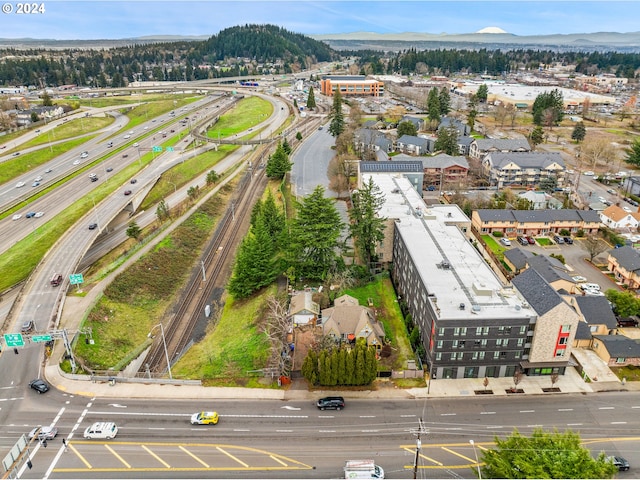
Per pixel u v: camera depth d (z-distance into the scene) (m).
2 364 68.88
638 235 112.44
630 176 147.00
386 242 98.38
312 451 55.25
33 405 61.91
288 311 81.00
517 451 44.41
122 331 82.50
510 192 132.38
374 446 56.00
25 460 53.19
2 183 149.62
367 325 73.62
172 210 129.12
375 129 196.12
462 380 68.12
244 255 92.38
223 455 54.47
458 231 93.06
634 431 58.41
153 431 58.00
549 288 69.62
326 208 91.75
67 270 92.94
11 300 86.00
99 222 114.44
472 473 51.84
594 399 64.12
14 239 109.38
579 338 74.25
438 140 172.38
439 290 71.88
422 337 73.81
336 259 96.19
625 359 70.44
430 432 58.19
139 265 98.75
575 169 167.25
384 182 120.69
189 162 168.00
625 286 92.25
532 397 64.62
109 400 63.44
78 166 164.50
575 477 40.38
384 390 65.88
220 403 63.38
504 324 65.38
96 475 51.31
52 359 70.19
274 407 62.59
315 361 65.88
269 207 105.81
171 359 77.38
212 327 87.00
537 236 114.81
